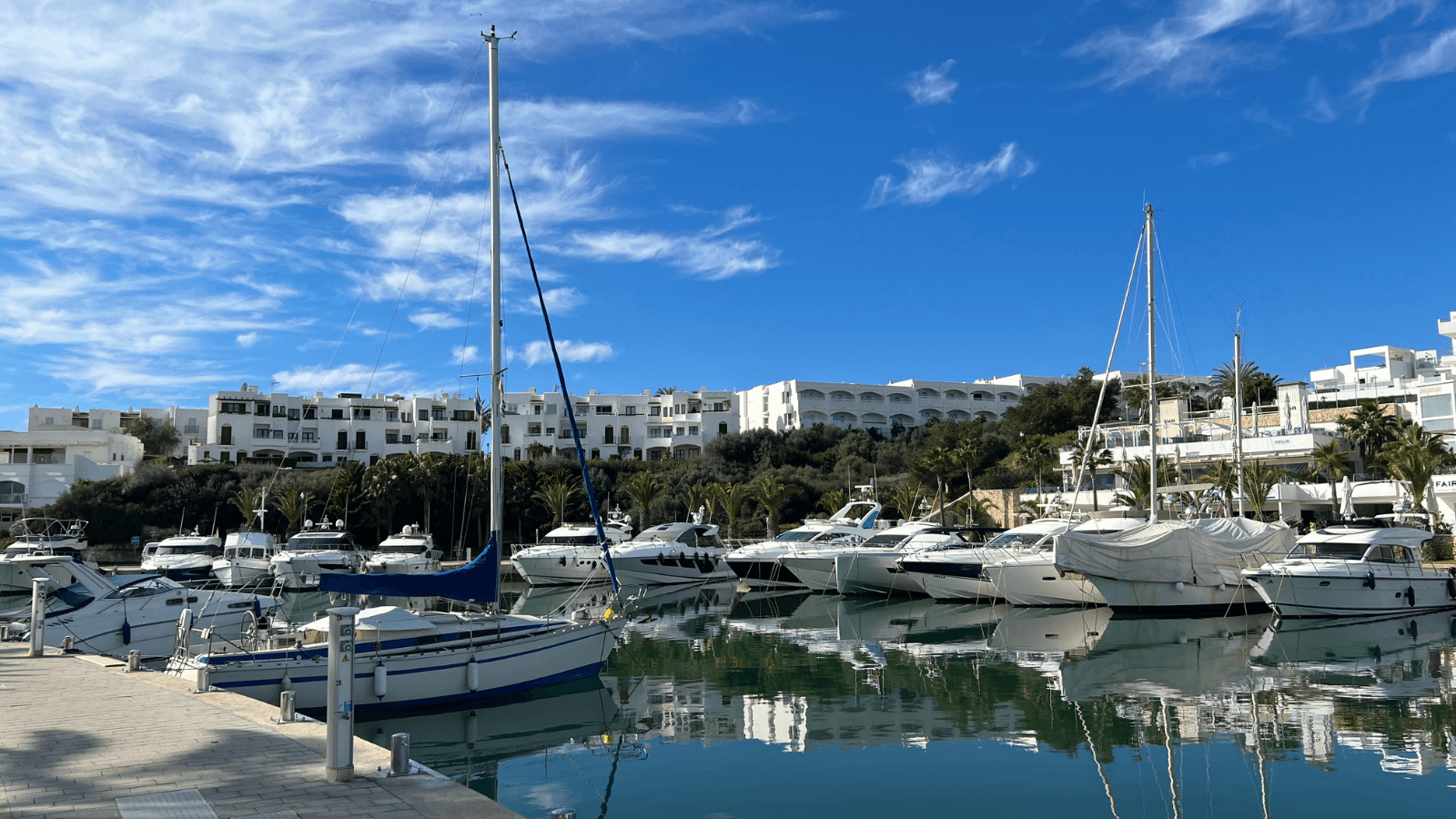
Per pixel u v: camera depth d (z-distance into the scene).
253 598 23.61
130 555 64.25
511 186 21.09
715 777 13.31
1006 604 36.12
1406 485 54.00
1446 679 20.03
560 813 7.27
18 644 19.70
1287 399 69.62
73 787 8.61
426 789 8.50
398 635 17.58
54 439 85.00
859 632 29.34
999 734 15.65
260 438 103.00
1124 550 30.48
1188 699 18.27
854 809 11.84
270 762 9.54
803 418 115.06
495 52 20.73
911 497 72.06
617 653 24.97
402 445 107.56
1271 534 32.50
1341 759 13.81
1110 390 102.06
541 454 99.25
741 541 60.72
